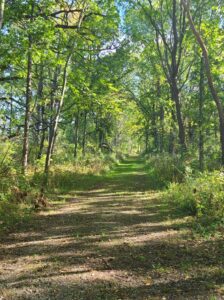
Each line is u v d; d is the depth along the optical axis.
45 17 17.61
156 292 5.54
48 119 26.52
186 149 25.42
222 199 11.11
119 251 7.83
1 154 15.10
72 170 24.44
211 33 20.95
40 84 24.22
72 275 6.38
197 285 5.74
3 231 9.73
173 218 11.16
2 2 11.66
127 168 37.62
